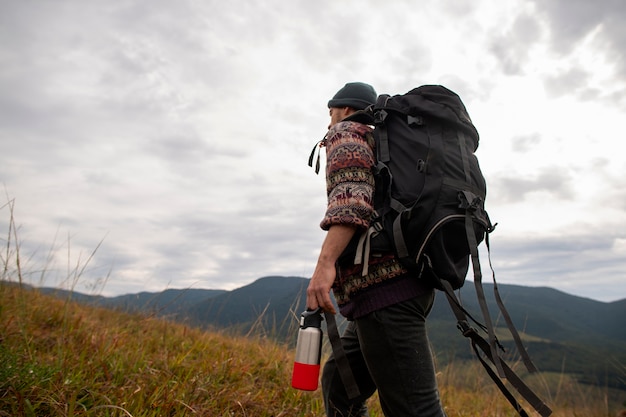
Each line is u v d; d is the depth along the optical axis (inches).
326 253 59.3
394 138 63.8
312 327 61.9
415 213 58.1
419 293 60.5
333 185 62.0
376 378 61.7
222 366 128.2
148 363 117.3
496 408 163.0
